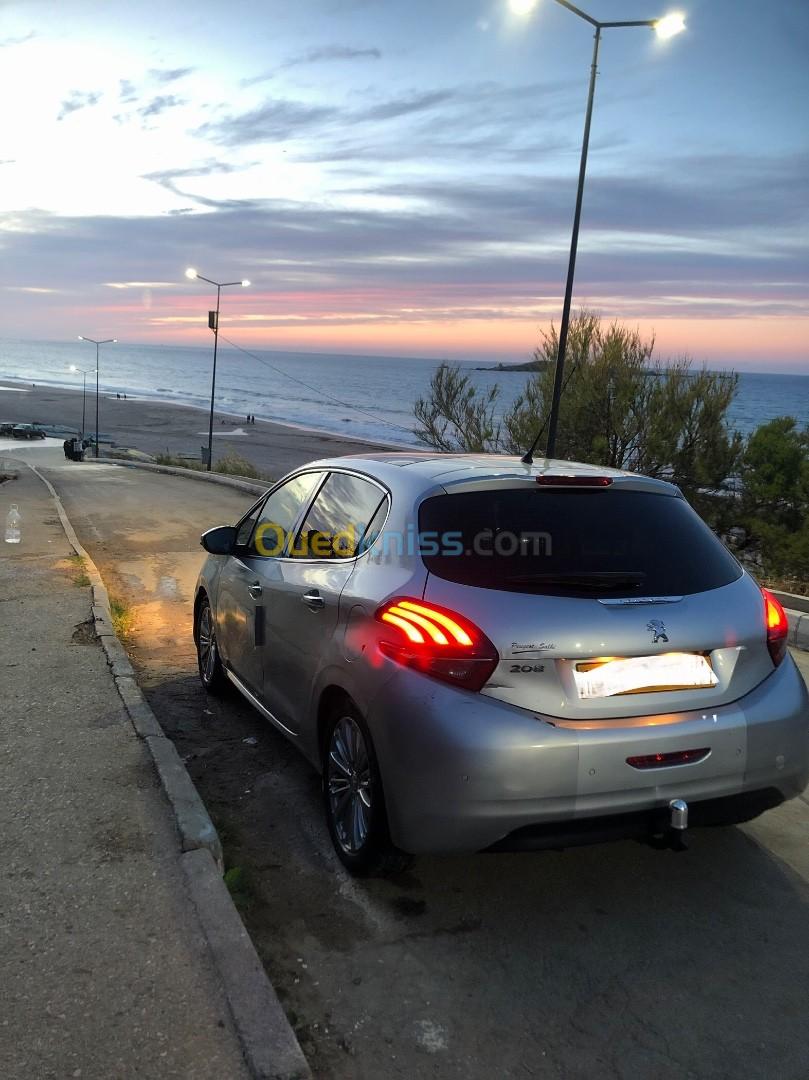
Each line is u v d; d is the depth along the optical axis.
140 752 4.04
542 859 3.37
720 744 2.80
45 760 3.93
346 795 3.25
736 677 2.90
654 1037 2.36
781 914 3.00
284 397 171.38
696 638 2.81
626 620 2.74
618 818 2.72
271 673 4.02
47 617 6.75
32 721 4.43
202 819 3.34
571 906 3.03
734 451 15.43
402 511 3.14
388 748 2.81
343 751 3.27
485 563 2.84
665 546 3.04
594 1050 2.31
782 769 2.92
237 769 4.25
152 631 7.14
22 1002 2.32
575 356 16.73
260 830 3.61
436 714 2.67
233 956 2.54
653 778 2.71
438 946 2.78
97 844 3.18
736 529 15.61
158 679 5.77
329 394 186.88
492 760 2.59
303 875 3.23
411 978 2.61
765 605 3.07
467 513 3.00
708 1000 2.53
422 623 2.76
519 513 3.00
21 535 11.80
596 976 2.63
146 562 10.73
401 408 141.25
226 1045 2.19
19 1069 2.08
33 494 19.42
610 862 3.35
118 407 133.38
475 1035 2.36
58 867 3.01
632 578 2.87
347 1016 2.43
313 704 3.45
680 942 2.82
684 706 2.79
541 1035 2.37
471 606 2.72
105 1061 2.12
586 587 2.79
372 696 2.89
